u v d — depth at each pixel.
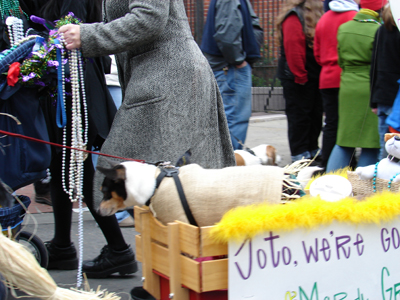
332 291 2.33
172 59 3.03
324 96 5.60
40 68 2.78
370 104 4.38
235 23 5.56
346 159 4.97
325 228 2.26
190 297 2.32
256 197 2.44
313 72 6.22
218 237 2.10
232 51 5.63
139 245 2.63
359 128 4.73
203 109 3.11
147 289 2.57
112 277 3.46
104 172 2.56
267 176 2.50
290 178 2.67
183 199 2.44
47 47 2.84
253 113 11.41
